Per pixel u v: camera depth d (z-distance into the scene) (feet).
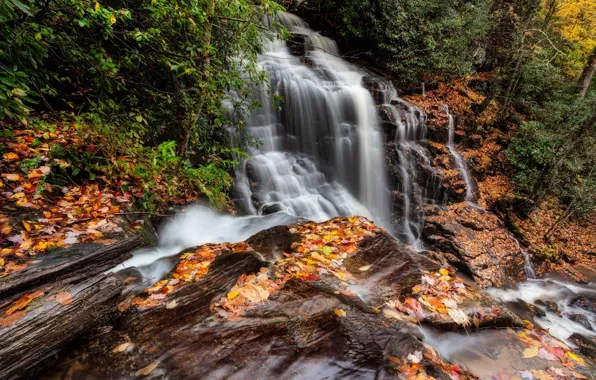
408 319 9.53
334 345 7.77
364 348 7.81
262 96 27.55
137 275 10.25
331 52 38.68
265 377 6.81
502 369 9.02
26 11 7.77
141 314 8.16
